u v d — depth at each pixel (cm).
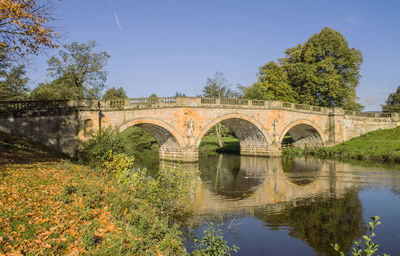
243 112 3303
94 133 2039
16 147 1758
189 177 1375
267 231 1071
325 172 2322
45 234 579
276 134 3503
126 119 2614
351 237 1020
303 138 4359
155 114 2808
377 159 2992
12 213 673
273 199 1508
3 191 832
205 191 1698
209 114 3092
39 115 2130
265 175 2250
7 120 2070
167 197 1223
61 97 3375
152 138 5181
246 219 1195
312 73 4506
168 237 735
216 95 5666
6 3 1071
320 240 995
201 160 3450
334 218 1212
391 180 1962
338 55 4678
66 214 691
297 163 2941
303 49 4997
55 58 3641
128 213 825
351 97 4778
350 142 3903
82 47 3750
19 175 1077
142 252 588
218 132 5009
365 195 1570
